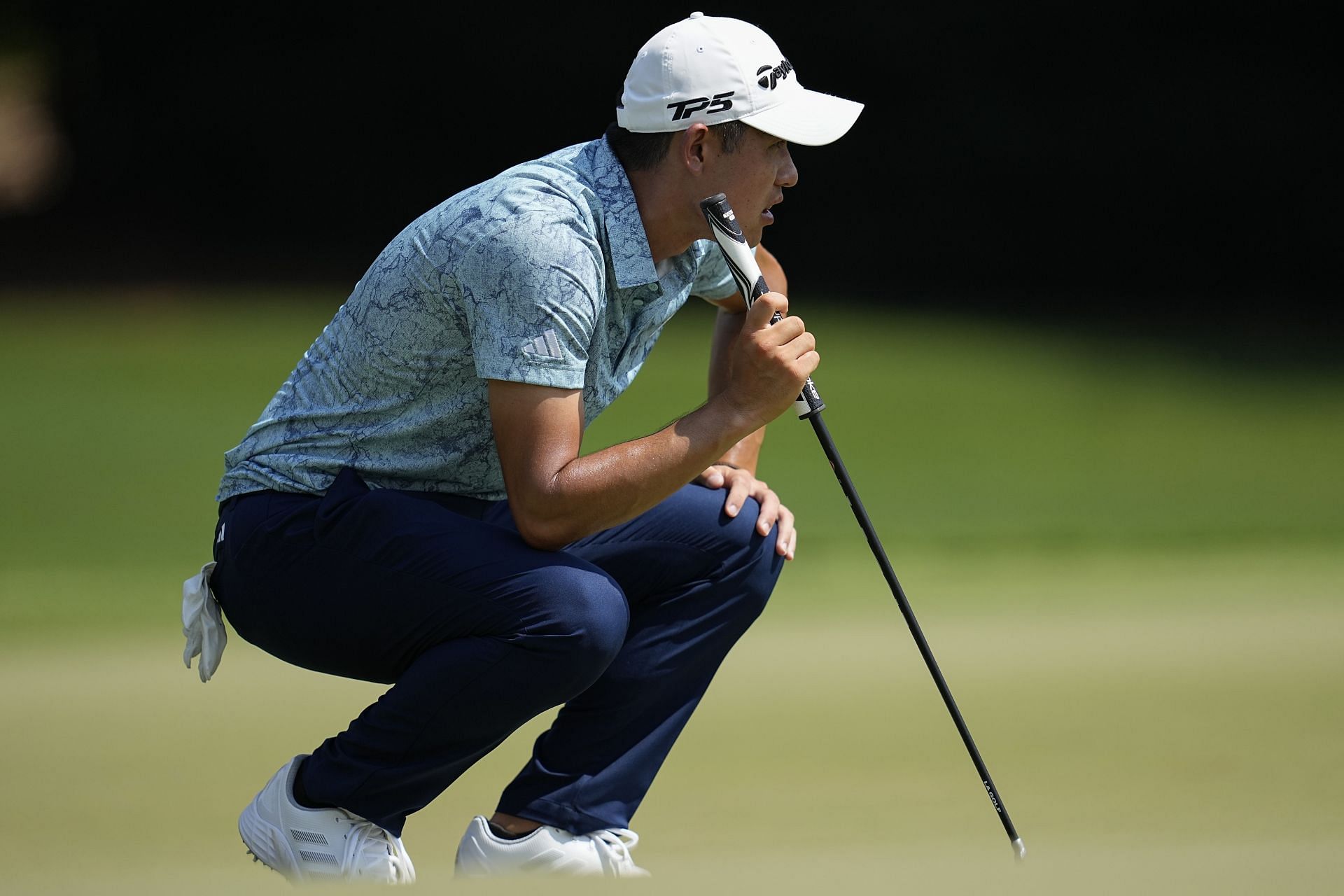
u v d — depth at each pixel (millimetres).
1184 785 11555
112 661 19203
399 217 71375
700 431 9711
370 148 72625
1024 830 10391
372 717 9617
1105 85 70562
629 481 9516
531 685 9539
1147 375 48156
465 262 9586
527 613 9492
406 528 9695
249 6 72188
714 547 10883
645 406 42562
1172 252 66562
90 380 46625
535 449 9531
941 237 67938
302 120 72375
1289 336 54219
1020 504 33000
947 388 46094
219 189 71812
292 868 9680
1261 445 39125
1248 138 69375
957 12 70938
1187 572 25547
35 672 18422
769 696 16109
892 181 70250
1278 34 69625
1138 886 7891
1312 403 44125
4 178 72562
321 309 57938
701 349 50125
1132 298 61312
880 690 16281
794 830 10711
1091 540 29219
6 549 29578
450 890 8609
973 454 38250
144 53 72062
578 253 9648
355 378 10031
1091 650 18469
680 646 10789
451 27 72812
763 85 10000
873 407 43500
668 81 9992
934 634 20062
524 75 73188
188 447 39344
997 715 14672
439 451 10141
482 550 9641
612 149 10320
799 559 27281
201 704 16219
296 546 9875
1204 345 52906
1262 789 11328
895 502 33219
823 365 49500
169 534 31109
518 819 10430
